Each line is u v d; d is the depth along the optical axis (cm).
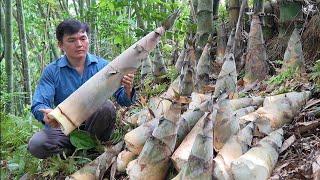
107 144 365
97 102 311
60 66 360
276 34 479
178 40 596
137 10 615
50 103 352
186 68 366
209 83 416
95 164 315
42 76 362
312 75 353
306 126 291
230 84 339
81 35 354
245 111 314
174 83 387
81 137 344
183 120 298
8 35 584
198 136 239
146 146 277
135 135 306
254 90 392
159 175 278
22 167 348
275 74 421
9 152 350
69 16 855
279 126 300
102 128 356
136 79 540
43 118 333
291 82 357
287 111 306
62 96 363
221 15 586
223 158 252
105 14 729
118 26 670
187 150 274
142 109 390
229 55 342
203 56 394
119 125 385
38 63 1001
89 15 742
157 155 275
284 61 386
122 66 317
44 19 852
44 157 347
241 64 452
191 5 527
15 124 380
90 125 354
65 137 349
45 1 827
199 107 303
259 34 411
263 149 257
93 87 310
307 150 270
